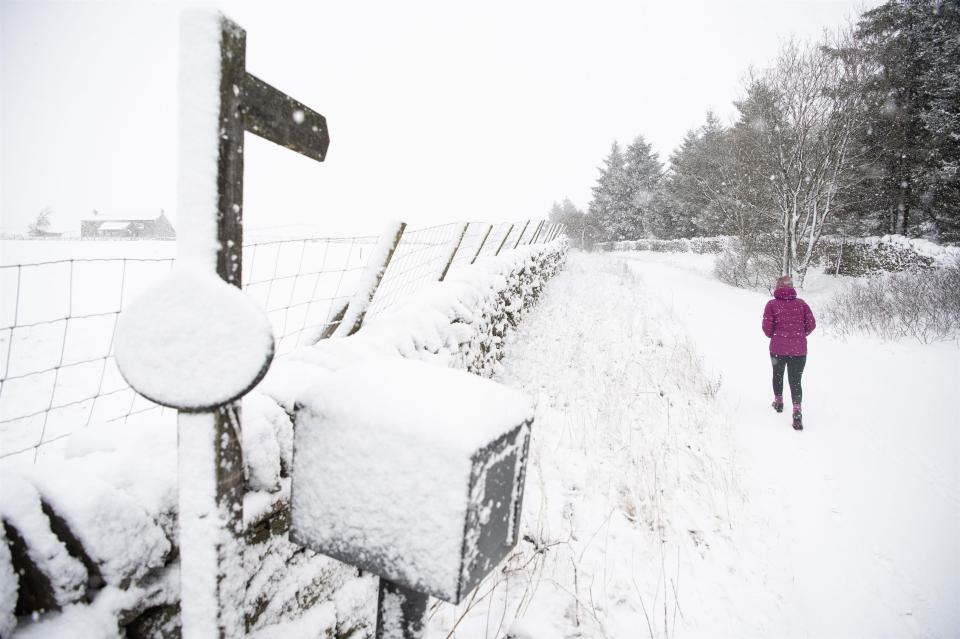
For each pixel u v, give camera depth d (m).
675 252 29.05
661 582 2.93
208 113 0.94
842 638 2.64
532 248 10.11
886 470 4.32
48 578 0.97
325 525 1.10
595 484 3.75
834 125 14.55
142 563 1.10
